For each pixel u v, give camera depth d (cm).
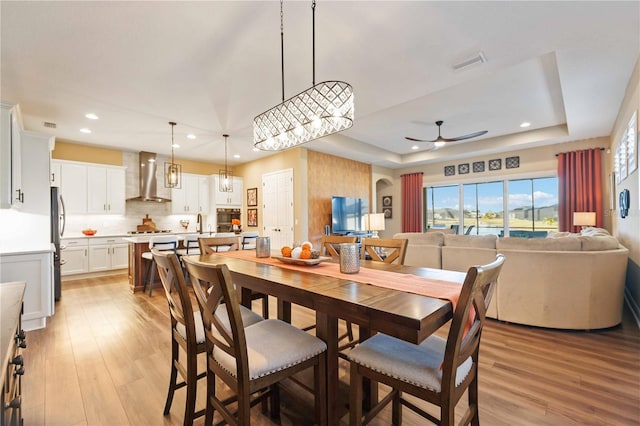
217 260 219
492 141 620
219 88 331
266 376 123
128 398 181
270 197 664
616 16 213
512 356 233
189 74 299
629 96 321
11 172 273
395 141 641
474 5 205
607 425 156
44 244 343
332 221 628
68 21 218
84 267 524
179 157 691
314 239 611
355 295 123
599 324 280
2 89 324
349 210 660
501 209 670
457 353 105
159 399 181
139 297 404
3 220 324
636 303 322
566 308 281
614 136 460
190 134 502
